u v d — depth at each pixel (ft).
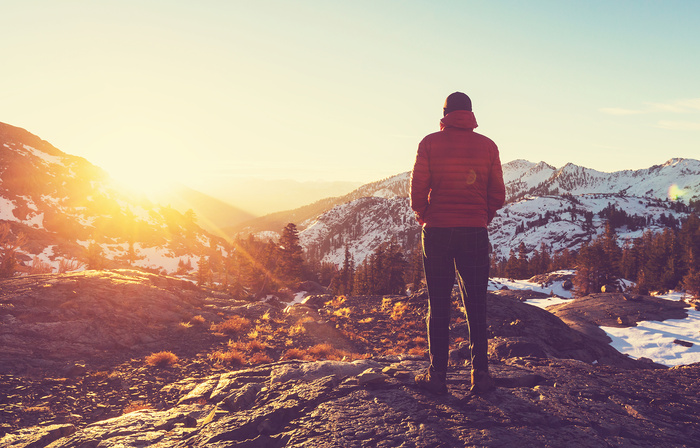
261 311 55.42
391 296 74.90
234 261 374.63
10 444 14.06
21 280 43.86
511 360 17.57
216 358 32.14
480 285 11.57
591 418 10.42
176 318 43.06
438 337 11.75
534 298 244.22
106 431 12.67
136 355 31.40
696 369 16.81
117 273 54.24
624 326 112.57
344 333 48.29
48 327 32.86
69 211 419.54
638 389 13.39
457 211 11.06
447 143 11.12
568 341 51.75
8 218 361.51
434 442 8.89
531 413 10.52
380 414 10.44
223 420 11.19
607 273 276.62
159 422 13.42
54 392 22.33
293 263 228.63
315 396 11.96
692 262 262.88
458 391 12.04
